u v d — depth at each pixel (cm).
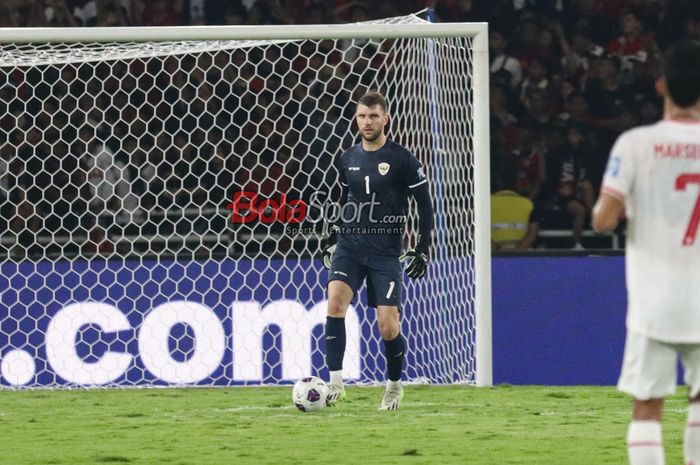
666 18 5153
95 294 3372
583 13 5131
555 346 3409
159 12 5162
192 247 4081
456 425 2459
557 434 2316
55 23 5131
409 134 3650
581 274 3419
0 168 4153
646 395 1489
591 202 4694
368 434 2316
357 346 3362
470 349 3369
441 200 3416
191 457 2047
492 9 5159
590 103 4969
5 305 3369
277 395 3100
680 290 1477
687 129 1496
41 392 3228
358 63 4441
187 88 4406
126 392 3209
